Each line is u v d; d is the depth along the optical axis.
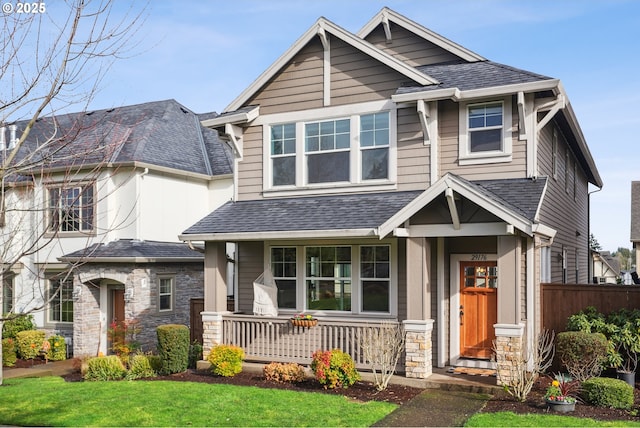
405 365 12.07
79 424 9.22
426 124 13.34
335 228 12.77
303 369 12.45
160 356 13.74
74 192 18.98
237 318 14.13
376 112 14.16
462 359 12.88
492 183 12.80
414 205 11.45
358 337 12.32
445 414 9.55
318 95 14.84
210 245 14.48
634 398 10.27
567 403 9.46
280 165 15.35
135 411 9.91
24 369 16.30
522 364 10.50
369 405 10.15
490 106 13.15
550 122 14.64
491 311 12.77
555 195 15.34
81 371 14.48
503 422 8.79
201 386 11.89
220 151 22.64
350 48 14.49
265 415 9.54
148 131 20.95
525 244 12.14
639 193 27.80
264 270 14.91
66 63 6.35
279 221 13.85
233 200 15.91
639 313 11.52
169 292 19.25
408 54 15.59
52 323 20.06
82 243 19.27
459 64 14.70
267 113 15.50
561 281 16.39
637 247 26.31
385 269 13.88
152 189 19.64
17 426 9.24
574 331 11.64
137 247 18.53
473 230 11.32
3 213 6.34
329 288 14.48
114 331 17.30
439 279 13.03
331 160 14.69
